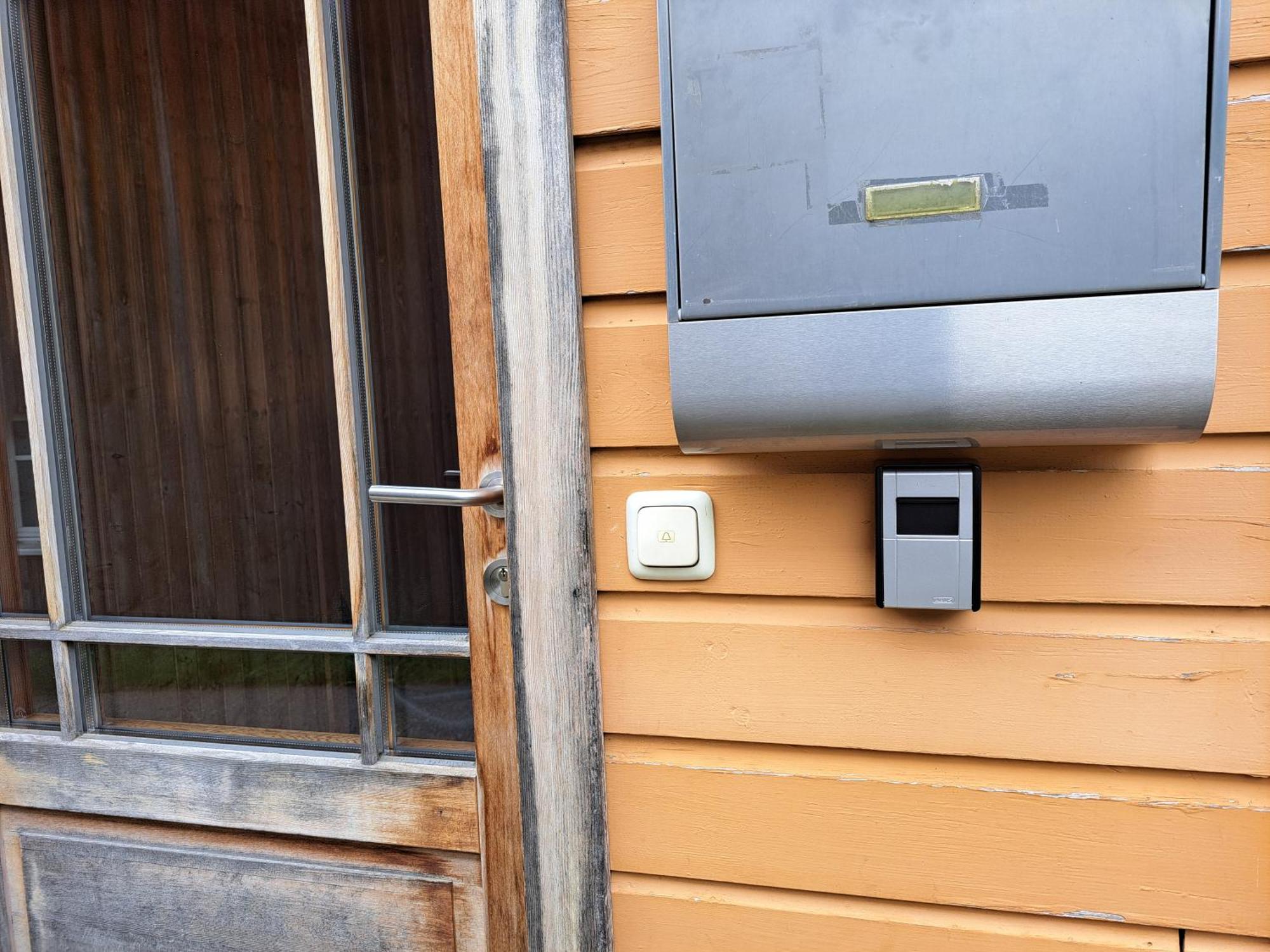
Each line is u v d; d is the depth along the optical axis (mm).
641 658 963
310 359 1157
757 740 936
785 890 958
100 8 1207
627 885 1001
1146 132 651
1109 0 647
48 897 1309
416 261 1105
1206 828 832
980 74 672
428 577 1148
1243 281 783
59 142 1230
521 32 919
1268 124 763
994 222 682
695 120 731
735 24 714
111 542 1274
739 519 919
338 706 1181
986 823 884
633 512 938
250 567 1194
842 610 904
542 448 958
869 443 771
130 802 1250
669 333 759
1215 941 845
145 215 1219
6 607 1322
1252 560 798
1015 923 896
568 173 921
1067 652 849
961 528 796
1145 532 819
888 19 684
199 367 1202
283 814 1190
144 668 1261
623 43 905
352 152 1111
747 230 732
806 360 733
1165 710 831
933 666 880
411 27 1064
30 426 1255
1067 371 682
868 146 699
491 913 1124
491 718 1098
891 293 708
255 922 1227
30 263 1245
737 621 931
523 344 952
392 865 1171
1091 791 858
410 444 1141
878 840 915
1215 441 801
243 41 1130
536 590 977
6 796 1305
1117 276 666
